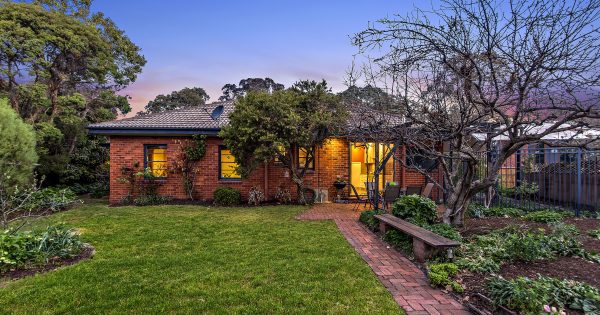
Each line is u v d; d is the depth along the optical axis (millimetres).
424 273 4465
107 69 15703
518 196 10445
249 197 11164
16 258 4520
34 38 11922
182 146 11758
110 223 7742
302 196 11406
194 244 5867
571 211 8273
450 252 4578
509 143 5410
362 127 7484
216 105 14523
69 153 15656
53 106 14422
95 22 17375
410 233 5227
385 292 3787
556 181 9773
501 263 4391
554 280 3545
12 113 8836
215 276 4238
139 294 3693
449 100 5594
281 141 9938
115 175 11789
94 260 4914
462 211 6555
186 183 11734
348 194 12242
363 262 4895
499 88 4812
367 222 7633
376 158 9422
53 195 10047
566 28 4180
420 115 5801
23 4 12297
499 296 3268
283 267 4605
